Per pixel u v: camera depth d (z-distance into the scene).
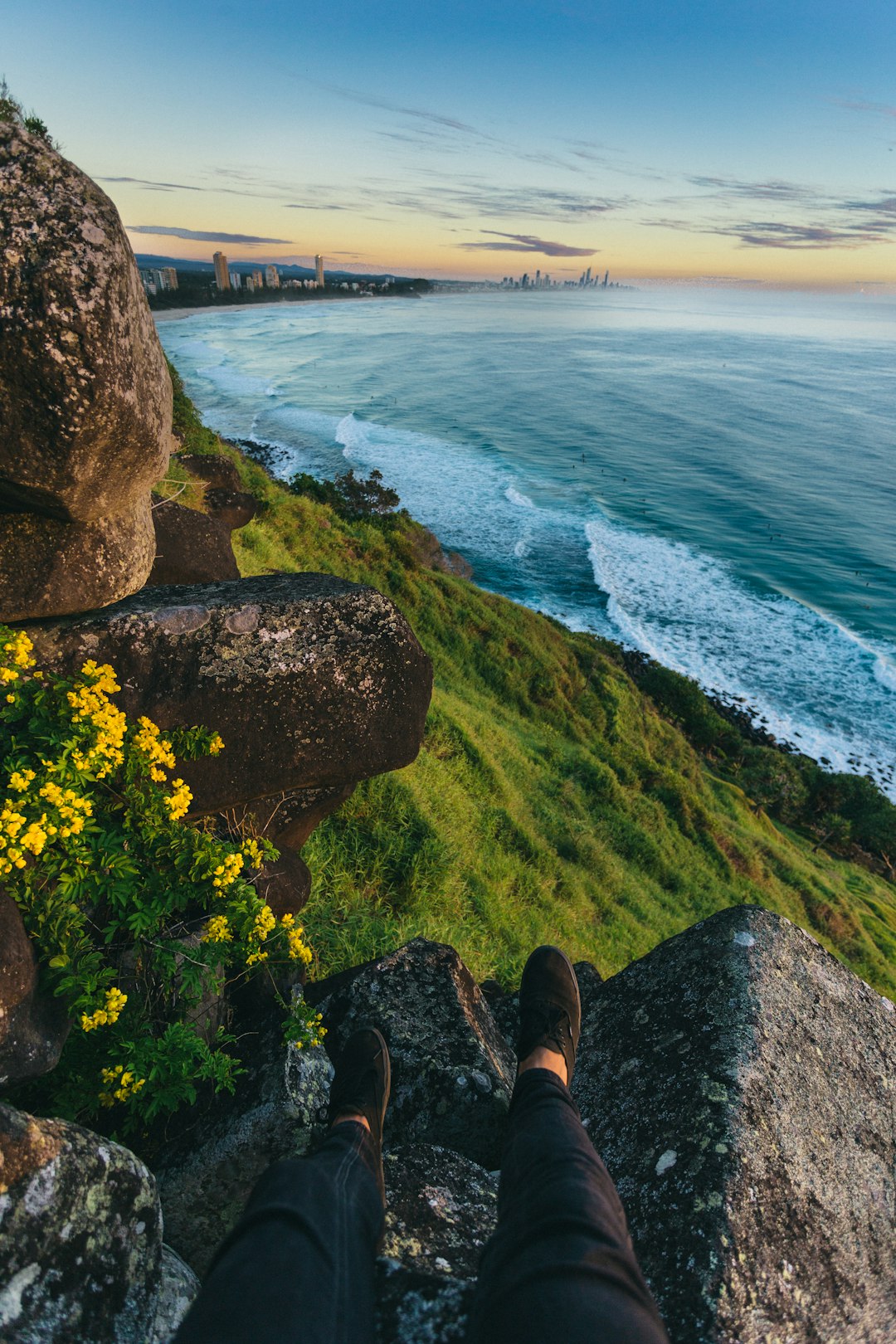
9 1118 1.55
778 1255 1.91
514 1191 1.28
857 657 41.09
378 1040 2.21
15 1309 1.39
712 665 39.25
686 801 19.81
